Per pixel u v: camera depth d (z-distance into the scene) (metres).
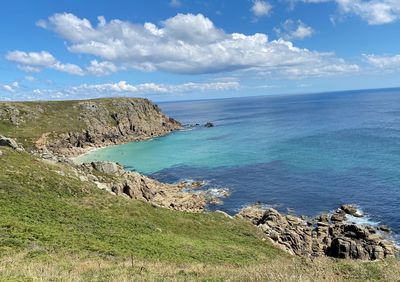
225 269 27.20
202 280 21.69
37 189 48.81
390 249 54.38
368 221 67.19
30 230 32.47
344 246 54.53
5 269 20.00
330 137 155.50
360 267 27.28
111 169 88.62
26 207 40.94
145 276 22.14
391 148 122.00
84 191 54.06
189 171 112.69
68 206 45.81
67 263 24.70
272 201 81.31
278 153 128.50
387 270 26.25
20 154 62.66
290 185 90.69
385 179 88.00
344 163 106.19
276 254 47.34
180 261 32.56
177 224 51.28
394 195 77.31
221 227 55.66
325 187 86.75
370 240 58.03
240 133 192.50
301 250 58.38
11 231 31.08
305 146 138.38
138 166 123.44
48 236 31.83
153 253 33.97
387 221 66.38
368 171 95.88
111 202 52.16
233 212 76.62
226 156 130.75
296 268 25.64
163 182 102.88
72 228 37.19
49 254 26.84
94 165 87.44
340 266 27.94
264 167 109.75
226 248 43.56
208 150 145.88
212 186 95.00
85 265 24.48
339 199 78.88
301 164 109.44
